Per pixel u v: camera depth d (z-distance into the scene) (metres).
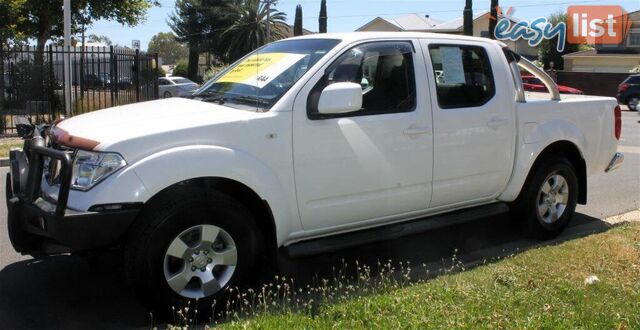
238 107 4.35
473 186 5.19
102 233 3.58
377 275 4.82
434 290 4.09
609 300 3.97
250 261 4.07
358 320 3.63
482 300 3.87
